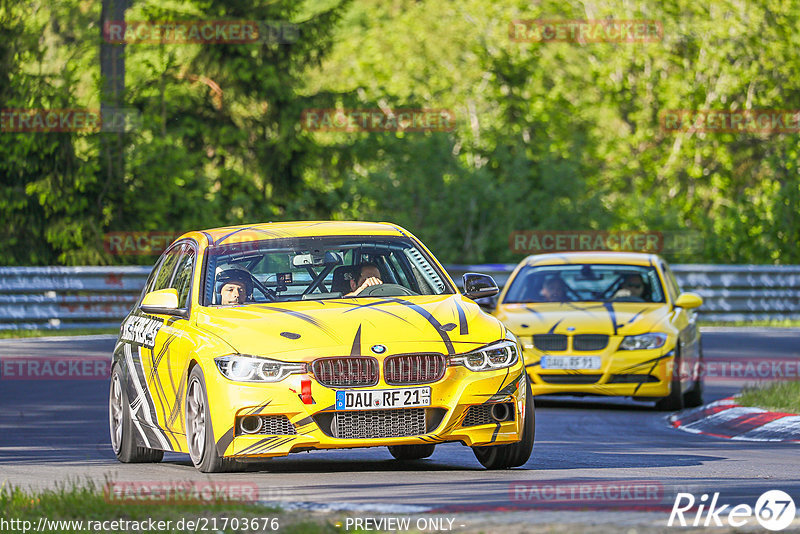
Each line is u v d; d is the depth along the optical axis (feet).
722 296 273.33
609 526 56.75
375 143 323.37
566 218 333.42
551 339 139.03
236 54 303.89
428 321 81.10
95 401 139.44
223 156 316.19
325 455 96.22
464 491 71.87
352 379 78.13
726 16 394.11
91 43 257.34
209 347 80.94
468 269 264.93
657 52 393.09
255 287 87.86
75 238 256.93
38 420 123.95
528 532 55.42
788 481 78.23
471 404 78.89
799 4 389.39
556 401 150.51
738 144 409.49
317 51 316.40
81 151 260.83
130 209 265.75
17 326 216.54
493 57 395.34
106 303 223.51
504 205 325.83
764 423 116.98
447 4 428.15
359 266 90.02
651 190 401.29
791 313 278.26
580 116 396.37
